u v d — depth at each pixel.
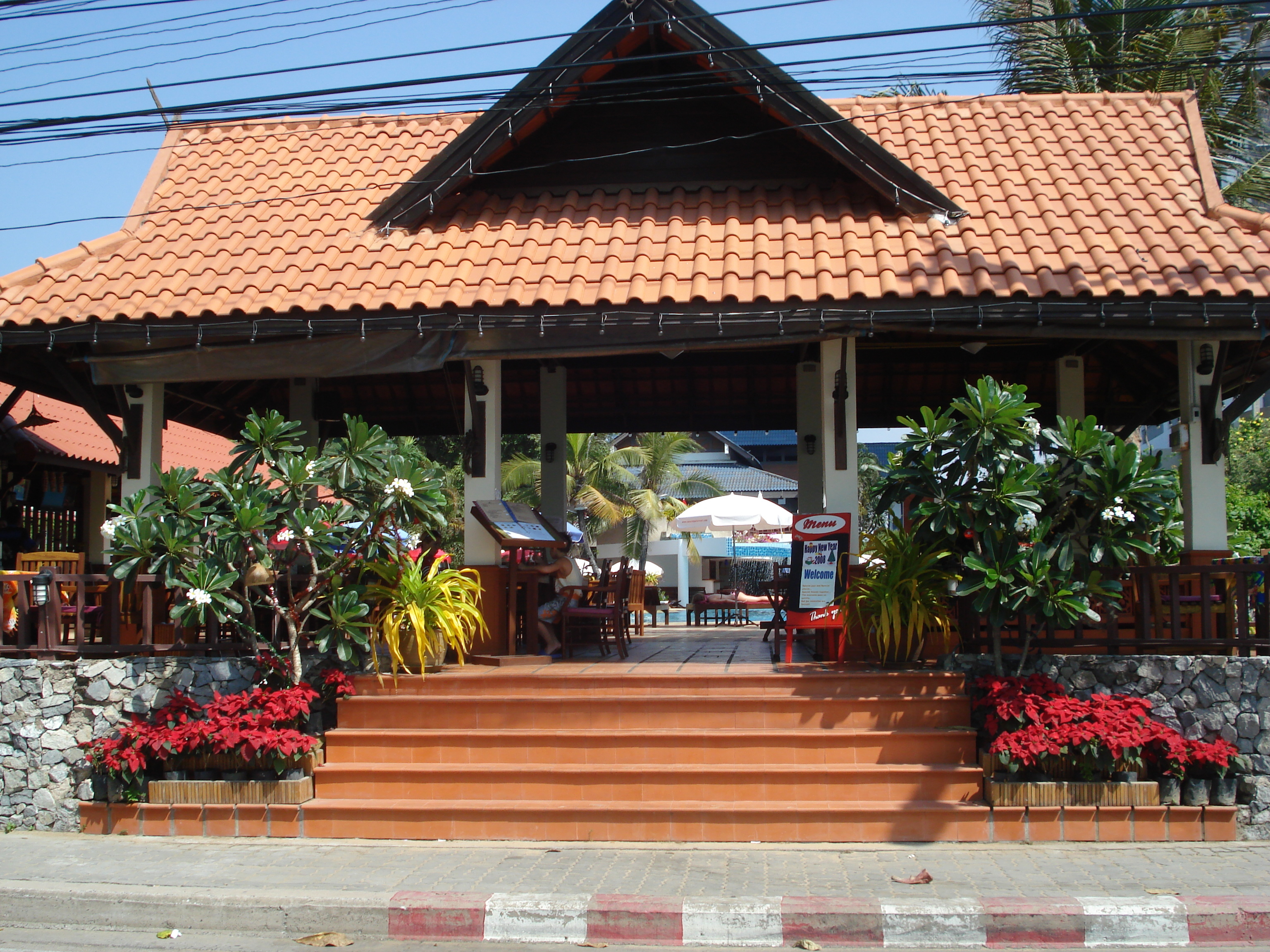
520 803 7.46
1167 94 12.09
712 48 9.85
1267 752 7.57
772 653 10.24
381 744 7.93
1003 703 7.54
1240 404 9.17
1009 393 7.94
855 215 10.25
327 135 12.71
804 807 7.20
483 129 10.30
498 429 9.95
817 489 12.52
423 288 9.45
